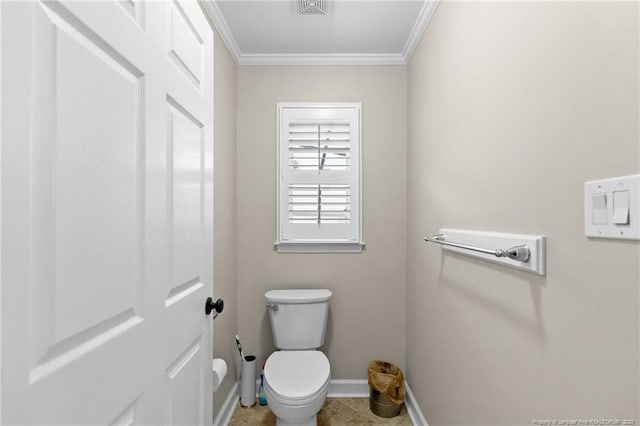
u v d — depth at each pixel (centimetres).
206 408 103
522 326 82
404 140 210
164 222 74
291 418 140
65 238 46
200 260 99
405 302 210
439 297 144
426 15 160
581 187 62
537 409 76
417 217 183
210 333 107
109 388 55
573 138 64
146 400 66
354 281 211
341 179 211
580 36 62
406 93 210
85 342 50
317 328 195
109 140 55
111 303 56
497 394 94
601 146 57
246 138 211
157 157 71
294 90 211
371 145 211
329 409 192
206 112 105
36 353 41
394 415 185
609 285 56
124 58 59
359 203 211
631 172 51
